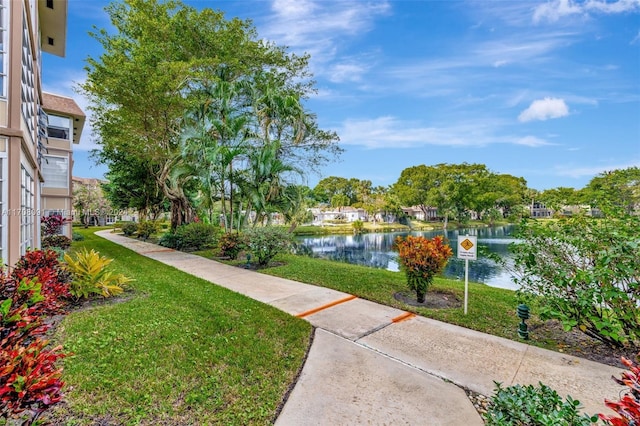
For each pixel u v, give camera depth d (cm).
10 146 530
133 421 236
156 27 1266
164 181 1596
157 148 1388
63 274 541
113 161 2052
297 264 973
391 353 366
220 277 775
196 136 1298
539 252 425
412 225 5144
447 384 301
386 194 5572
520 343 396
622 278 352
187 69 1195
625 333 363
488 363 343
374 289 648
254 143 1384
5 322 206
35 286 275
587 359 354
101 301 529
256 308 510
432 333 427
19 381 146
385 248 2256
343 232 3959
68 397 259
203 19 1334
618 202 412
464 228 4859
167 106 1215
